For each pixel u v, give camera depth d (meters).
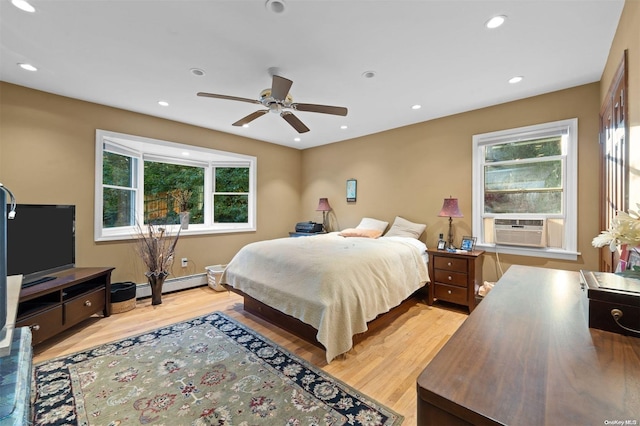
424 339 2.54
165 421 1.54
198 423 1.53
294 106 2.55
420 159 3.95
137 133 3.54
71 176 3.07
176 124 3.91
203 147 4.20
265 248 2.98
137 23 1.84
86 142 3.17
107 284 3.01
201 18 1.79
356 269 2.39
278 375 1.98
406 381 1.94
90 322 2.87
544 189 3.04
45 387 1.81
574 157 2.80
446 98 3.09
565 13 1.74
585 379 0.66
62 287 2.40
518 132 3.12
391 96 3.04
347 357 2.23
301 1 1.64
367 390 1.83
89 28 1.89
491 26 1.87
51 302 2.41
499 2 1.65
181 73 2.52
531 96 3.03
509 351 0.79
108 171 3.55
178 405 1.67
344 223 4.96
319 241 3.34
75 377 1.93
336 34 1.96
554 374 0.68
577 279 1.58
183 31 1.93
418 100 3.14
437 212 3.78
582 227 2.77
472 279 3.08
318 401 1.72
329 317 2.07
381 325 2.82
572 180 2.82
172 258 3.73
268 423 1.54
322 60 2.30
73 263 2.73
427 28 1.89
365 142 4.64
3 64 2.37
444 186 3.71
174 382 1.89
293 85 2.76
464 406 0.59
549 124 2.93
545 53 2.20
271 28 1.89
